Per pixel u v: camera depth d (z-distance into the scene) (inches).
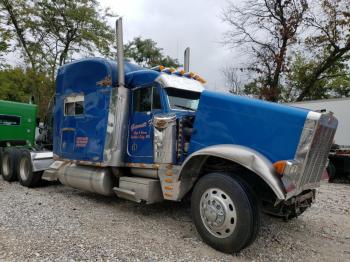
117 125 246.4
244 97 189.6
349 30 858.8
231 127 186.5
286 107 176.7
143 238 192.2
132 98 249.4
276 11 868.6
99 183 255.8
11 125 454.6
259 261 167.6
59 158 304.8
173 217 236.8
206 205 181.0
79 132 278.5
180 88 234.8
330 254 180.1
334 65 975.6
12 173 375.6
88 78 272.4
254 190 183.6
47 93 962.7
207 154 183.5
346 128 542.9
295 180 168.7
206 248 180.1
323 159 198.4
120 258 162.6
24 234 192.5
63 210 248.5
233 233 169.2
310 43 900.6
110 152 246.8
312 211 271.6
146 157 235.1
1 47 931.3
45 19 975.6
